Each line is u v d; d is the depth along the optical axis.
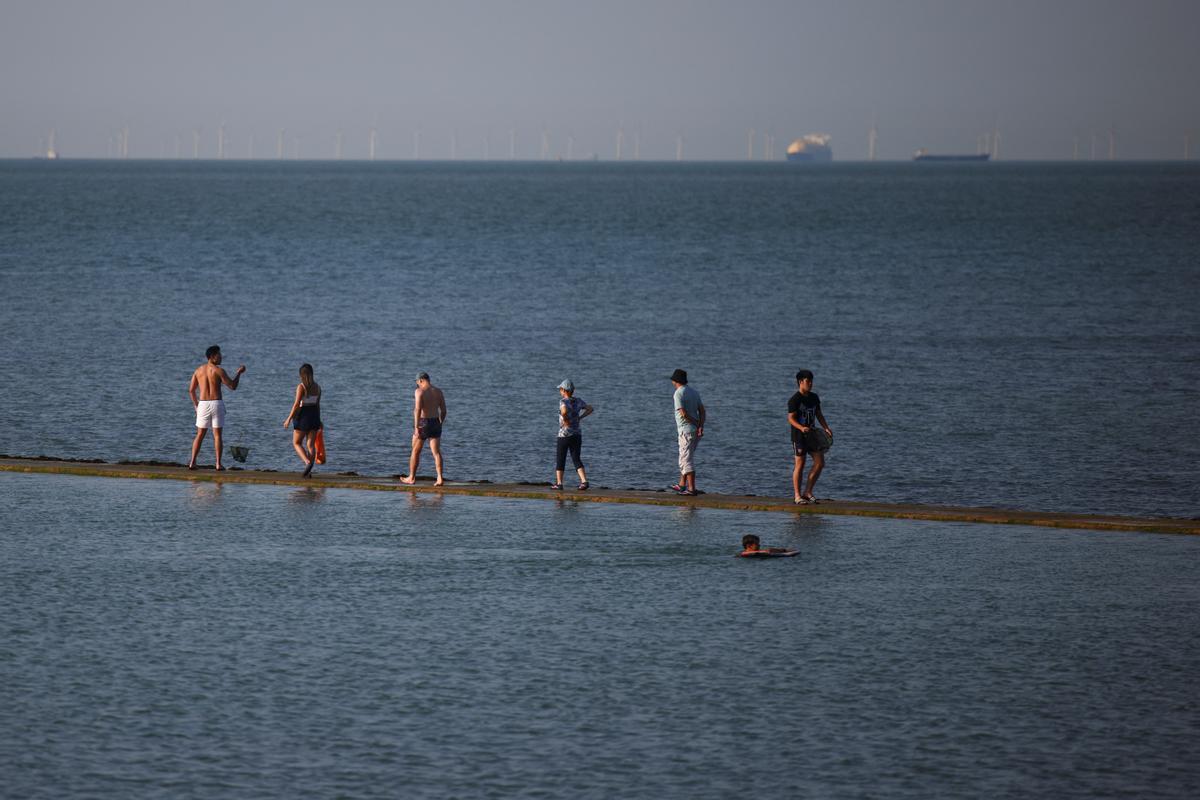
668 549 70.69
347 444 128.12
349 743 41.50
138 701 44.91
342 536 72.69
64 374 167.00
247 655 50.25
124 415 140.62
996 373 179.12
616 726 43.38
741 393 162.75
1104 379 174.25
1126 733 43.47
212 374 92.81
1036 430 140.00
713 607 58.50
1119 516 82.12
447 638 53.00
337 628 54.16
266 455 122.75
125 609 56.44
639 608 58.09
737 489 111.00
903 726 43.81
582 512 81.56
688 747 41.66
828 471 119.31
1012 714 45.09
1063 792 38.72
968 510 82.81
